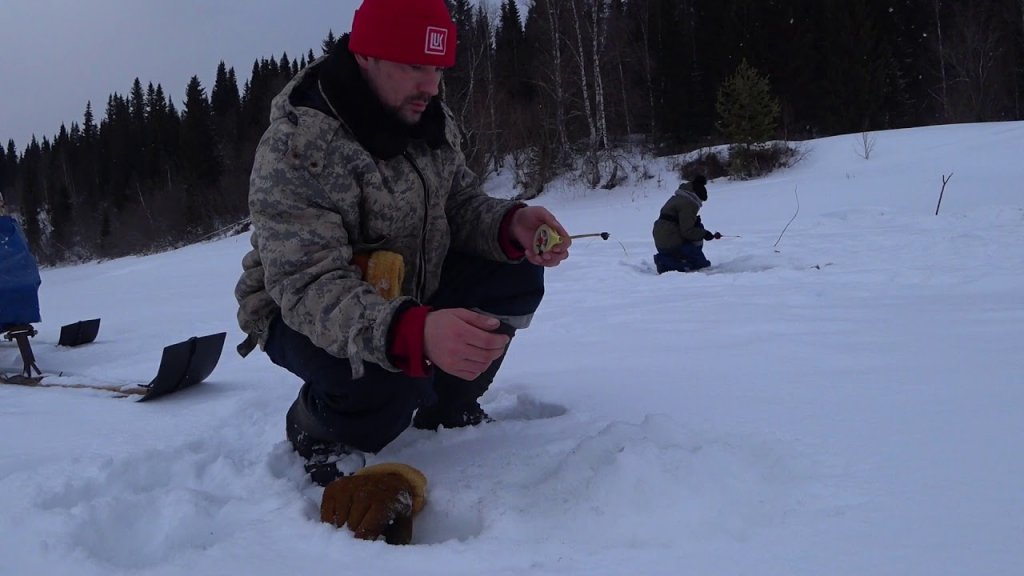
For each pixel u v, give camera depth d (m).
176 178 47.53
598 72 26.61
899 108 35.12
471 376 1.53
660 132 31.56
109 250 42.00
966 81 33.50
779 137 31.09
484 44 30.53
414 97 1.84
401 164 1.91
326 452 2.05
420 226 1.98
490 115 27.41
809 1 33.62
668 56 31.69
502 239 2.10
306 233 1.72
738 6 33.16
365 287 1.67
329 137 1.77
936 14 35.25
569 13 28.80
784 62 32.59
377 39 1.76
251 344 2.10
